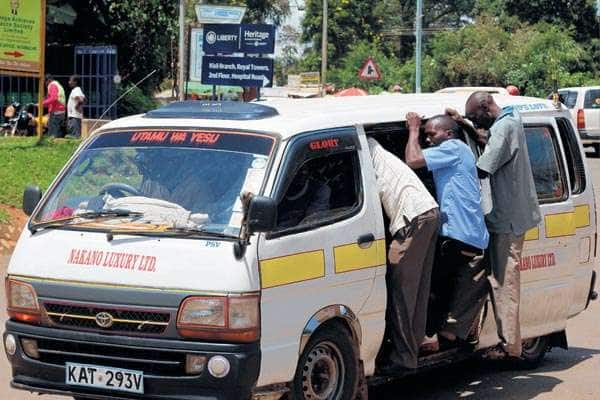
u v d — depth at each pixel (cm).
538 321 1003
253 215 700
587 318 1303
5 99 3125
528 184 898
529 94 5491
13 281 764
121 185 795
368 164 826
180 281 711
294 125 783
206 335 704
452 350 916
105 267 732
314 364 769
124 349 721
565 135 1055
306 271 750
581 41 6312
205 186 761
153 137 809
